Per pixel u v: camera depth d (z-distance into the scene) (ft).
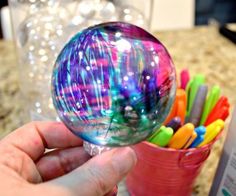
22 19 1.32
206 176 1.12
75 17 1.22
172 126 0.87
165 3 2.33
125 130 0.61
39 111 1.22
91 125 0.61
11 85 1.56
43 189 0.64
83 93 0.59
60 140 0.90
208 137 0.87
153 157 0.89
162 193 0.97
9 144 0.82
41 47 1.28
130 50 0.60
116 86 0.58
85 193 0.65
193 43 1.95
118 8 1.32
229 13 3.24
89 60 0.60
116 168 0.69
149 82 0.59
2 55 1.80
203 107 0.95
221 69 1.71
